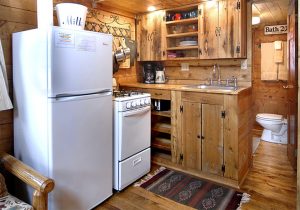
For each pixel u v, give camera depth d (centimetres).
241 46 284
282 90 450
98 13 310
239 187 255
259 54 465
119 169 244
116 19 337
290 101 316
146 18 356
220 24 294
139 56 371
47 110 176
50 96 173
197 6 314
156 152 337
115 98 243
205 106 270
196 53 341
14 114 208
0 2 200
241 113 262
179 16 332
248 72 306
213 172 271
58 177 182
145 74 374
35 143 188
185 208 220
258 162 323
